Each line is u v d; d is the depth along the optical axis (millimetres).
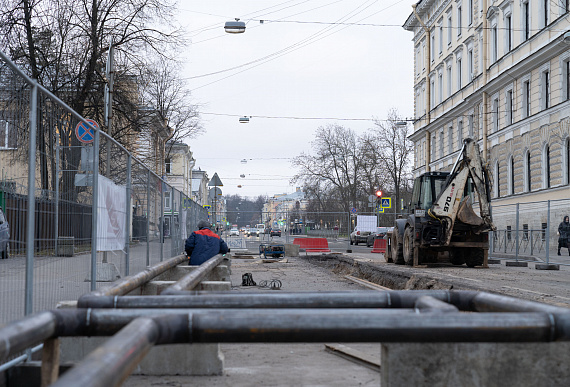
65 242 6324
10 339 2893
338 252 34344
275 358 6105
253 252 34531
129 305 4348
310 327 3312
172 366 5273
